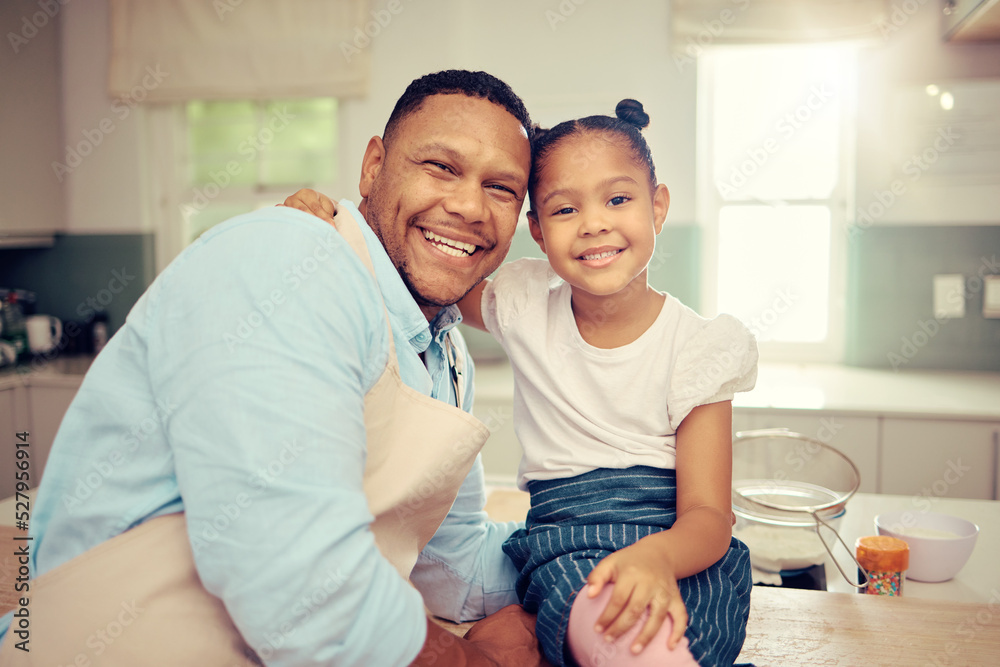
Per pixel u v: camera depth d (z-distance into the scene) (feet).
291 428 2.18
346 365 2.39
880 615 3.29
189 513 2.21
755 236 9.78
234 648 2.46
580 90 9.32
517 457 7.95
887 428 7.34
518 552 3.28
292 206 2.98
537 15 9.34
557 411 3.34
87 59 10.42
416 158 2.97
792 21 8.64
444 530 3.50
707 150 9.75
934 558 3.81
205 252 2.47
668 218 9.28
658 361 3.23
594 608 2.57
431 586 3.57
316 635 2.12
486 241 3.08
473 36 9.50
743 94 9.61
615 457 3.17
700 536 2.69
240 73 9.83
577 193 3.16
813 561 3.82
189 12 9.91
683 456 3.05
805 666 2.87
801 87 9.48
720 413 3.09
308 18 9.62
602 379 3.26
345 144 9.89
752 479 4.53
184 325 2.35
